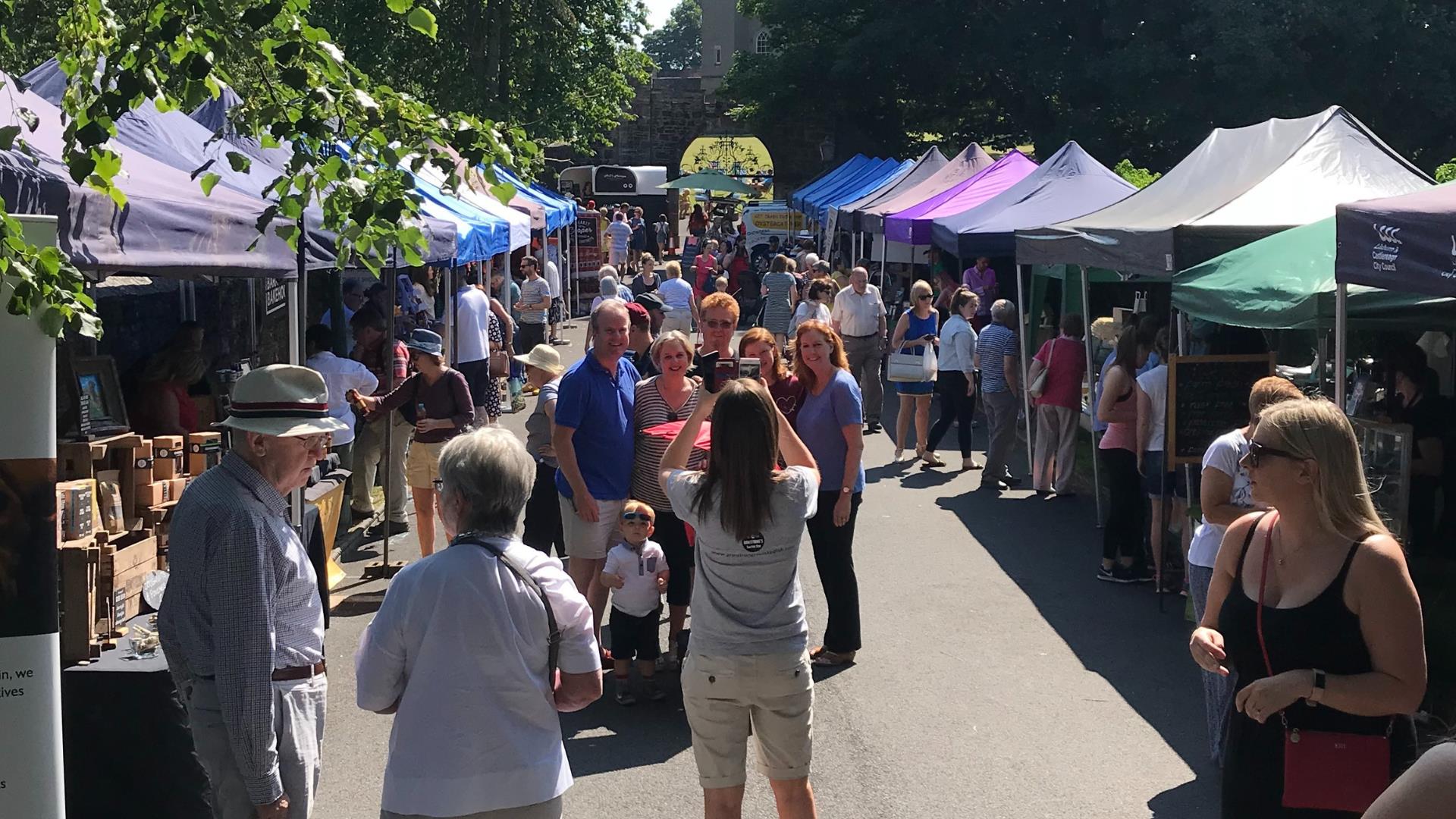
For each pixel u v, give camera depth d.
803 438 7.07
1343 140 9.73
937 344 13.84
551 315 24.42
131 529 5.66
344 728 6.36
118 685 4.79
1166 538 8.82
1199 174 10.73
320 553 5.86
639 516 6.55
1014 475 13.12
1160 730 6.30
